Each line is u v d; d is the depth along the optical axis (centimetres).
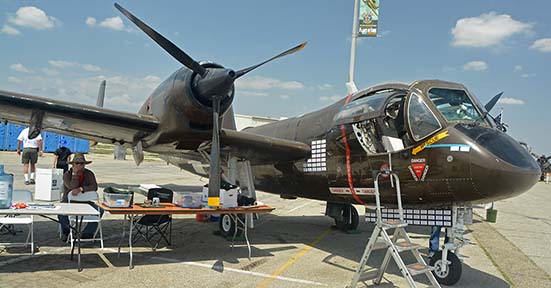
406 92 639
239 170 849
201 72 634
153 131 699
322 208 1277
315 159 754
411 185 584
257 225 950
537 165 545
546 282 573
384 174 589
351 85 954
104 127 694
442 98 604
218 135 631
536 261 695
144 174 2169
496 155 515
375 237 496
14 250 609
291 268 594
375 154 630
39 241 668
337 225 911
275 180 881
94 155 3888
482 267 642
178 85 651
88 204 609
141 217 657
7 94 587
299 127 831
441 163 547
